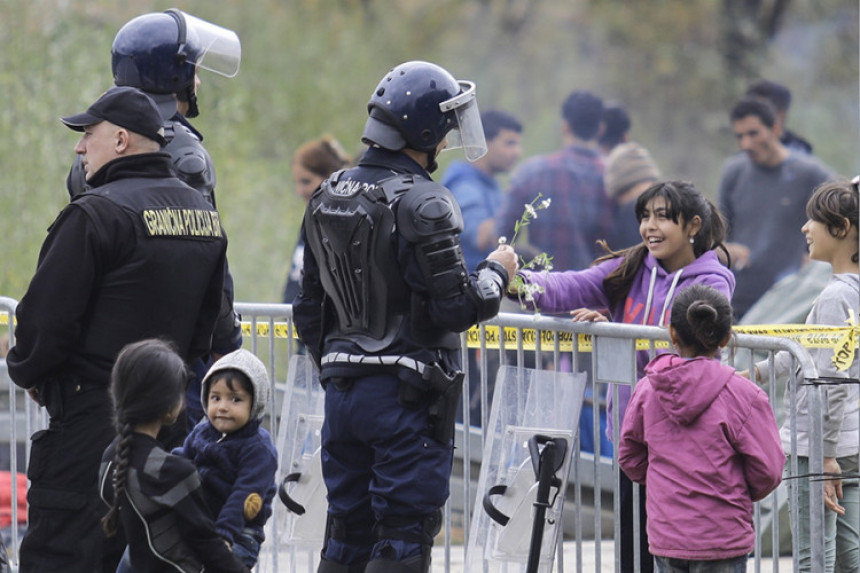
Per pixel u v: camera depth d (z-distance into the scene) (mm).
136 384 11969
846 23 50719
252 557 13445
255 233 43344
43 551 13898
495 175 31359
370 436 13516
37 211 37875
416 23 52969
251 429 13461
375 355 13508
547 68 52406
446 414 13516
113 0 43125
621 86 51938
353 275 13484
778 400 21312
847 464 15523
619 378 15008
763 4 51312
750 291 28656
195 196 14305
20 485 20297
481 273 13555
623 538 15617
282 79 49906
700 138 51406
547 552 14641
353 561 14008
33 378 13641
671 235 15273
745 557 13445
